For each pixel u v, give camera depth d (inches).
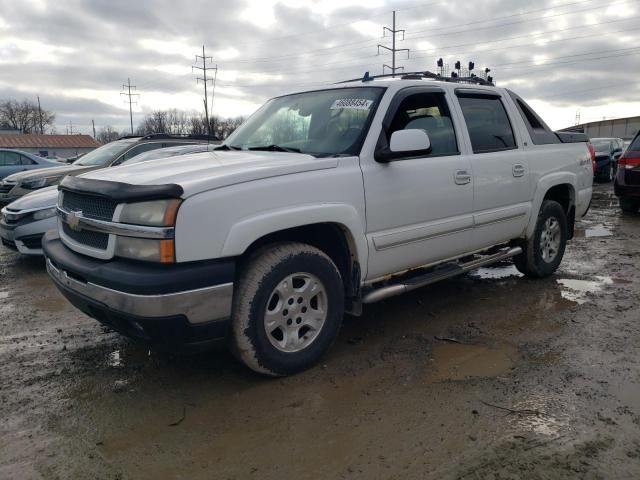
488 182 179.6
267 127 174.7
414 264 161.6
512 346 155.7
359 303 148.2
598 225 376.8
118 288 115.1
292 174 130.1
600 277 230.4
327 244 148.4
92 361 149.6
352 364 144.5
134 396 128.9
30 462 103.0
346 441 108.8
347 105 158.4
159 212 113.4
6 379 138.9
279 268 128.5
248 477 98.1
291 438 110.2
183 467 101.2
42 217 258.4
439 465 100.4
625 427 111.9
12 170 619.8
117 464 102.3
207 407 123.2
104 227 121.3
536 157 202.8
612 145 779.4
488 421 114.9
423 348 155.2
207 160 145.3
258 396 127.7
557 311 185.8
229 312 120.3
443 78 184.7
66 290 132.3
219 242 116.9
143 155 329.1
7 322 184.7
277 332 136.0
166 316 112.8
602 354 148.9
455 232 170.1
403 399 125.1
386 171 147.6
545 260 220.5
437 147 166.4
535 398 124.3
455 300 200.1
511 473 97.6
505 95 200.4
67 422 117.6
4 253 303.4
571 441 107.1
